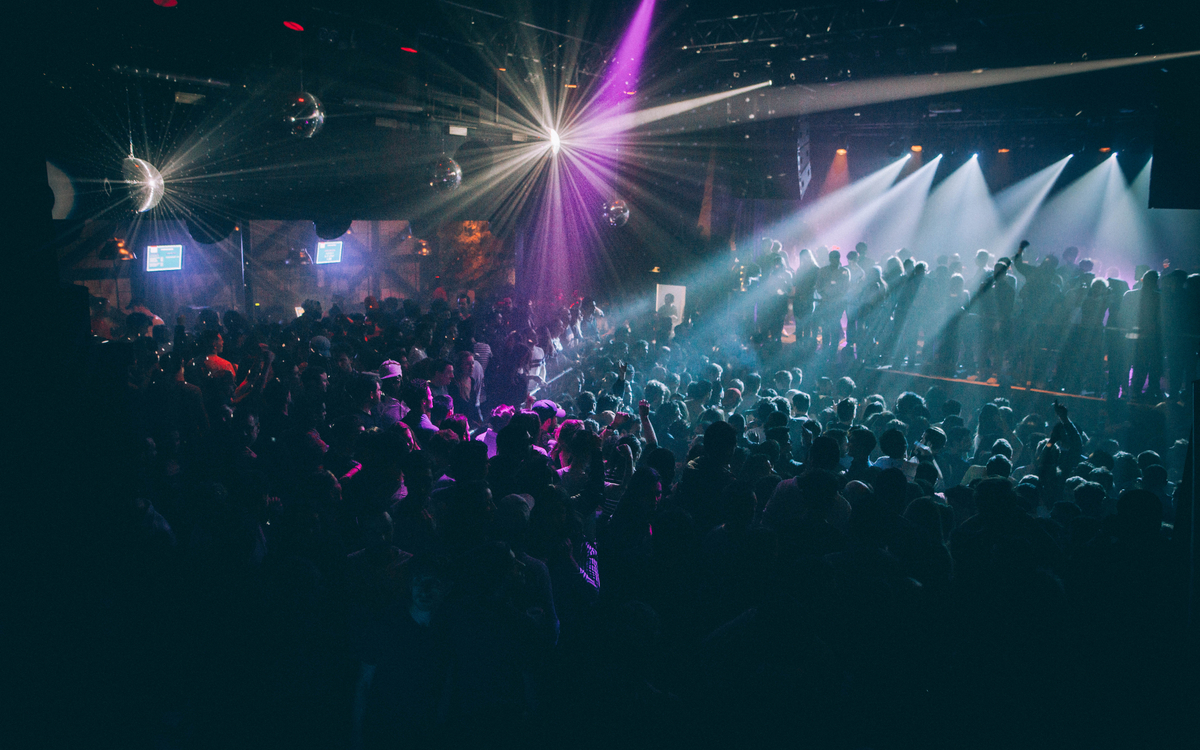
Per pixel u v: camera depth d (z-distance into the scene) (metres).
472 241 19.05
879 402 6.76
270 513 4.09
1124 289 9.02
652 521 3.46
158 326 8.80
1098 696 2.99
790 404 6.76
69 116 6.16
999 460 4.81
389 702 2.72
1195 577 2.76
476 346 9.23
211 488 3.32
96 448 2.35
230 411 5.64
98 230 12.80
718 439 4.04
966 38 8.95
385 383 6.04
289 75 8.50
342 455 4.58
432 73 10.55
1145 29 7.92
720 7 10.23
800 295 11.25
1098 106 9.83
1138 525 3.25
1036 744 2.93
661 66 11.64
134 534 2.82
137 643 2.67
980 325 9.80
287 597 3.08
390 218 10.52
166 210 7.47
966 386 9.70
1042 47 8.67
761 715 2.62
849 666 3.01
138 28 6.79
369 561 2.98
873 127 14.60
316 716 3.06
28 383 2.10
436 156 10.85
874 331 10.70
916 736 2.95
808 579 2.95
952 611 3.19
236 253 15.25
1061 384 9.26
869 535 3.20
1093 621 3.18
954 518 4.32
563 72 11.98
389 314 11.37
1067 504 4.25
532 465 3.96
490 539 3.15
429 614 2.74
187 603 3.04
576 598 3.41
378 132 9.84
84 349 2.25
